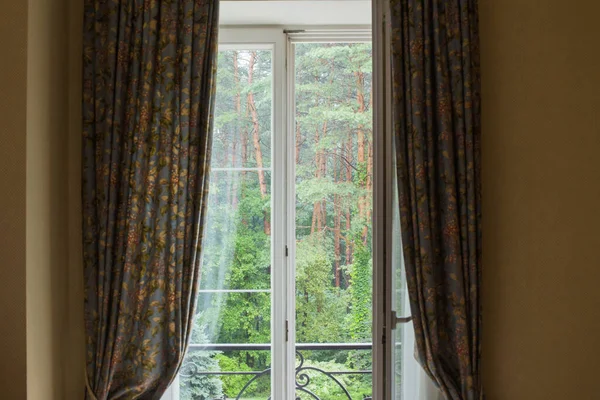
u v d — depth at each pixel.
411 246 2.32
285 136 2.70
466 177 2.28
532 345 2.37
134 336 2.34
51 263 2.29
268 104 2.68
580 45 2.37
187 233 2.34
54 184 2.31
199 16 2.36
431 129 2.30
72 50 2.45
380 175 2.41
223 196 2.68
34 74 2.15
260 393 2.67
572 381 2.36
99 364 2.31
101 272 2.32
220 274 2.67
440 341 2.32
